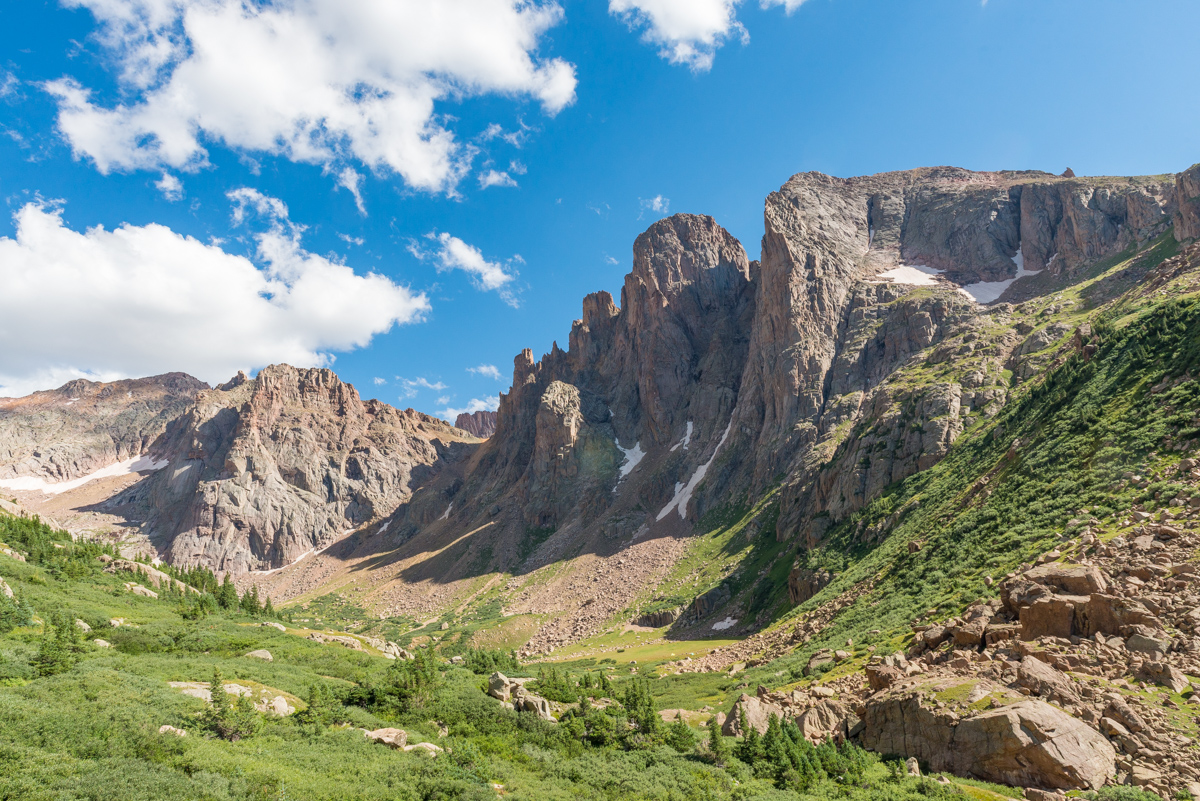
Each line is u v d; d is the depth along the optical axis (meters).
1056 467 71.19
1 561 82.00
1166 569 40.53
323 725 40.78
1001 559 61.12
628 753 43.97
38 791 24.50
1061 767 30.97
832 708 46.72
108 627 65.69
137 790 25.91
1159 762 29.59
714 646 124.62
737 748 44.53
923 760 37.47
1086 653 37.75
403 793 31.50
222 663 54.81
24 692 35.94
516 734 46.22
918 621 60.72
